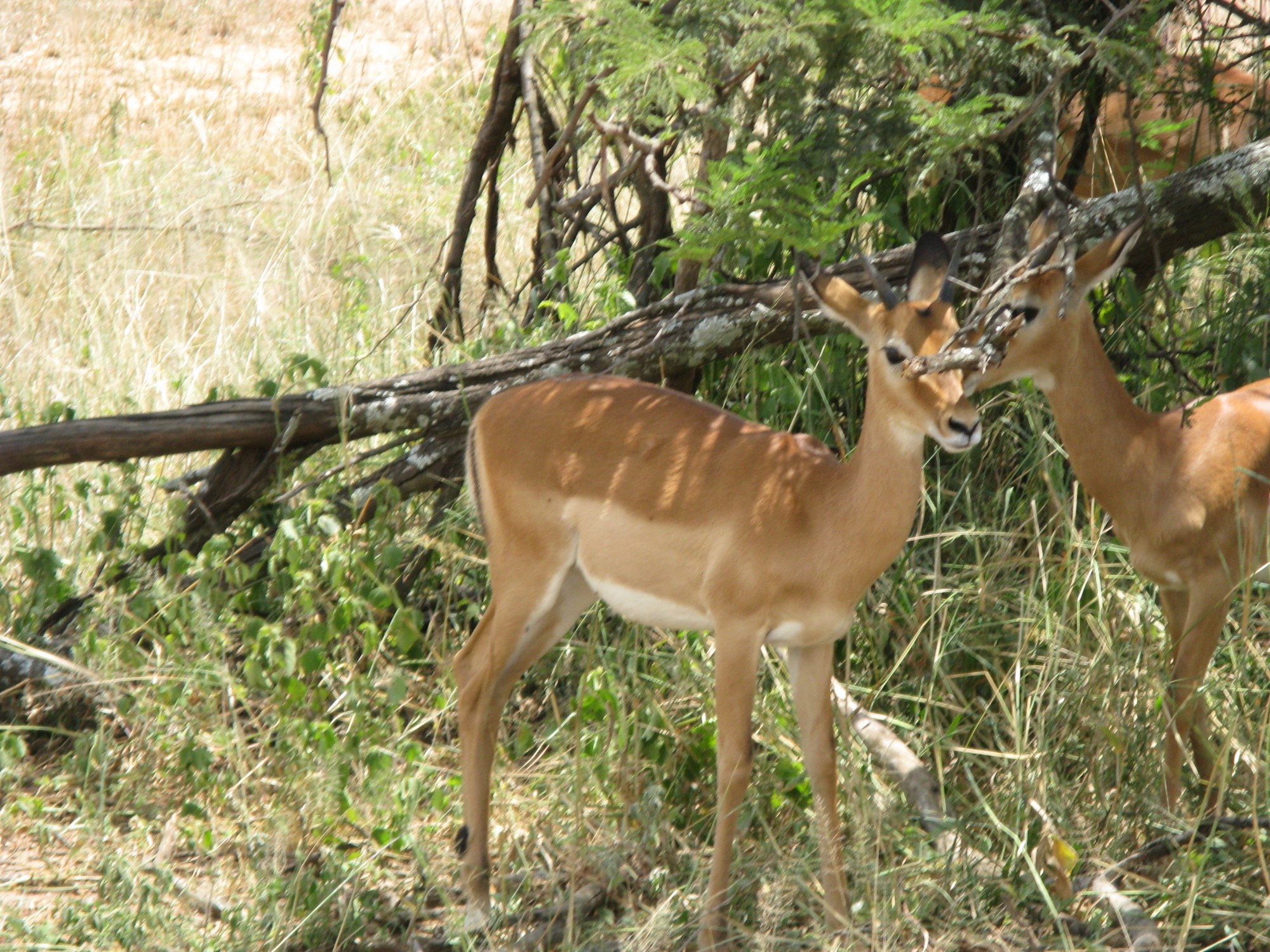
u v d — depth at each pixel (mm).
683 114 7973
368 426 8992
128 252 13320
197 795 7727
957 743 8109
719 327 8969
